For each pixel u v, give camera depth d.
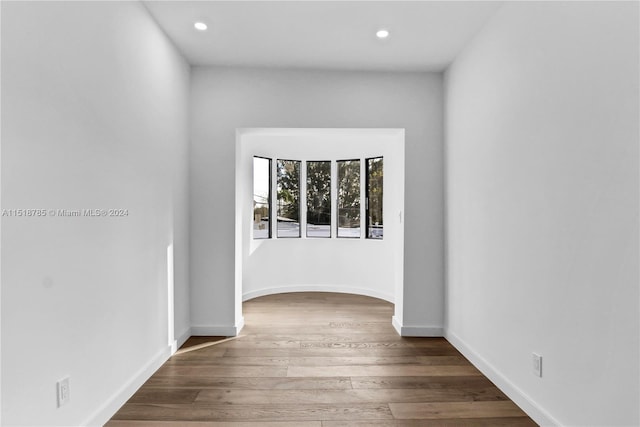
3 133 1.36
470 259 2.92
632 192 1.43
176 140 3.10
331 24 2.72
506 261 2.36
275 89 3.51
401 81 3.56
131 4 2.30
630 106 1.44
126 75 2.23
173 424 1.99
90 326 1.86
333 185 5.53
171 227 2.98
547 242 1.94
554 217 1.88
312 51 3.16
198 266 3.47
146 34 2.52
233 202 3.48
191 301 3.47
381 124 3.54
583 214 1.68
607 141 1.54
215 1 2.43
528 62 2.12
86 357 1.83
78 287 1.77
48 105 1.57
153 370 2.62
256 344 3.26
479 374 2.66
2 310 1.36
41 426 1.54
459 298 3.15
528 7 2.12
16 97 1.41
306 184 5.61
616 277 1.50
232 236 3.49
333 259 5.53
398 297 3.74
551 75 1.90
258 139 5.12
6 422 1.38
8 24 1.38
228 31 2.83
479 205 2.76
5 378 1.37
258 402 2.23
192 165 3.46
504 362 2.39
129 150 2.27
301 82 3.52
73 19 1.73
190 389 2.39
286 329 3.70
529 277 2.11
